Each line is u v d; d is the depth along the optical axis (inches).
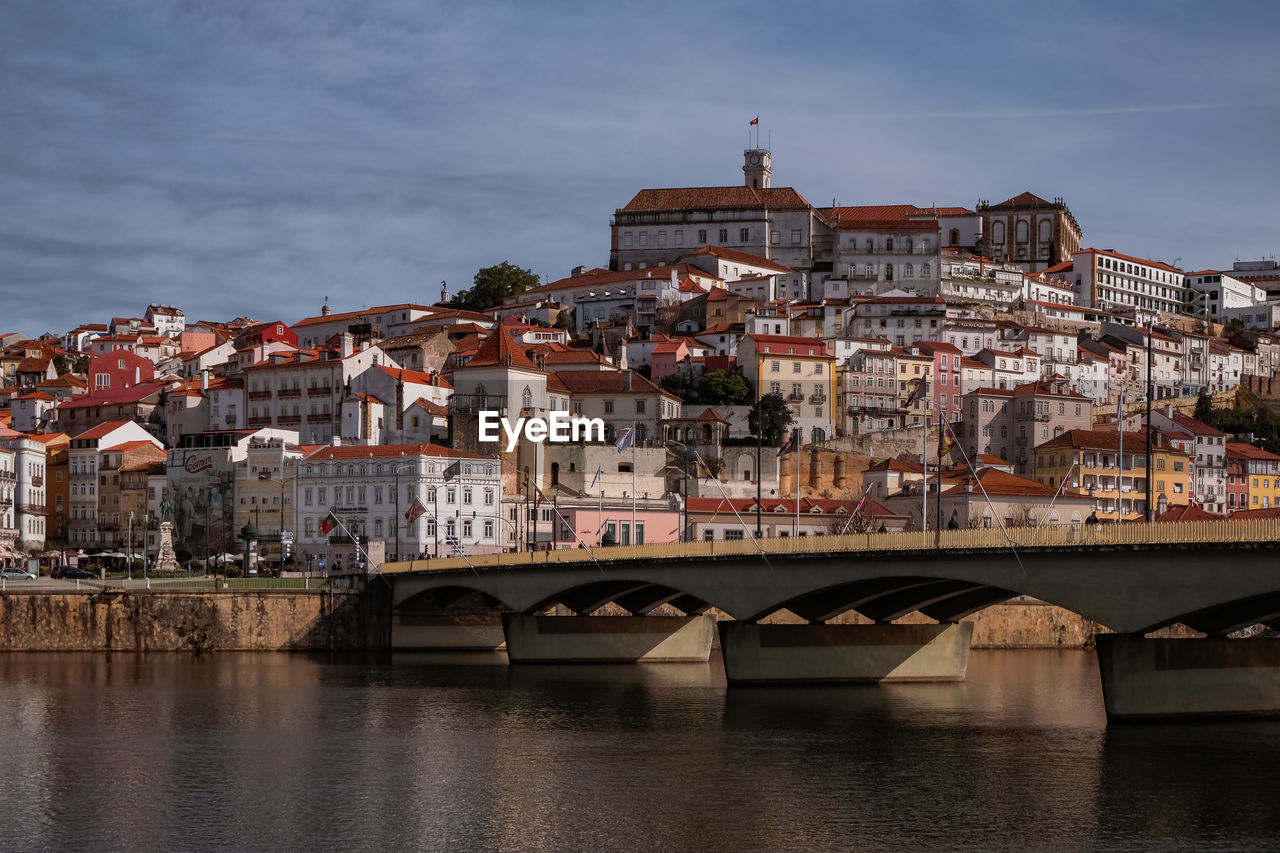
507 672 6437.0
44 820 3651.6
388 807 3772.1
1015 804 3732.8
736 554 5447.8
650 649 6934.1
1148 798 3759.8
